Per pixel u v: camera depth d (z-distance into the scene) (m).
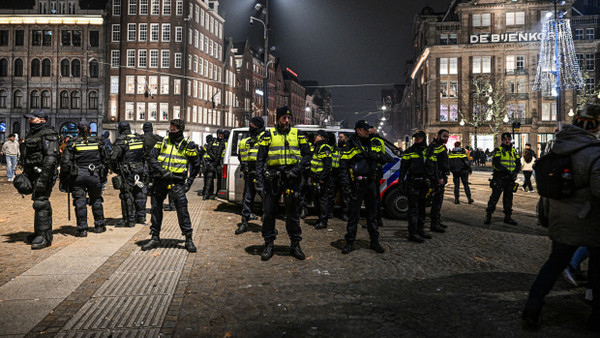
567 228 3.22
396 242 6.39
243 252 5.68
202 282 4.37
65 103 46.84
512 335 3.19
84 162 6.39
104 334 3.11
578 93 49.22
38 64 46.78
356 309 3.68
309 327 3.30
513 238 6.73
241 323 3.36
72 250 5.58
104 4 48.81
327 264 5.11
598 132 3.28
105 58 46.84
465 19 52.09
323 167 7.29
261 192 5.32
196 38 49.94
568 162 3.17
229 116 59.81
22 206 9.98
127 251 5.58
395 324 3.38
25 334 3.08
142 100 46.97
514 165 7.95
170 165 5.57
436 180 6.57
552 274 3.29
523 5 50.69
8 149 17.06
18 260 5.06
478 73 51.56
